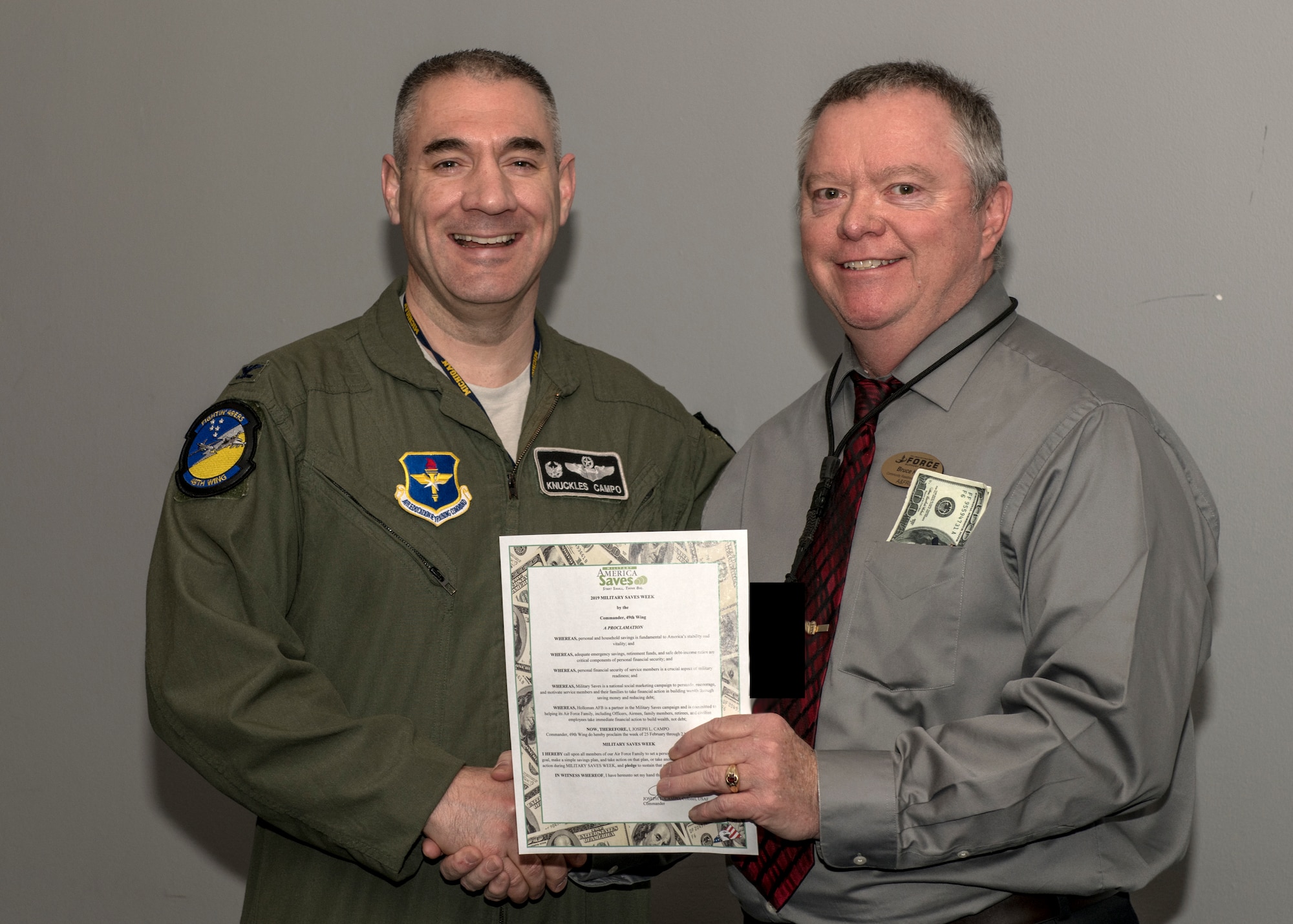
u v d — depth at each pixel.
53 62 2.59
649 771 1.44
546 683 1.46
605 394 1.90
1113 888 1.45
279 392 1.69
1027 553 1.45
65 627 2.62
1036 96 2.10
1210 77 1.99
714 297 2.32
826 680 1.52
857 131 1.56
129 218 2.56
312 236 2.47
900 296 1.56
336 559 1.67
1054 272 2.10
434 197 1.72
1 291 2.62
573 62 2.37
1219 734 2.04
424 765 1.55
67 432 2.61
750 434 2.31
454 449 1.74
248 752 1.53
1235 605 2.02
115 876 2.62
